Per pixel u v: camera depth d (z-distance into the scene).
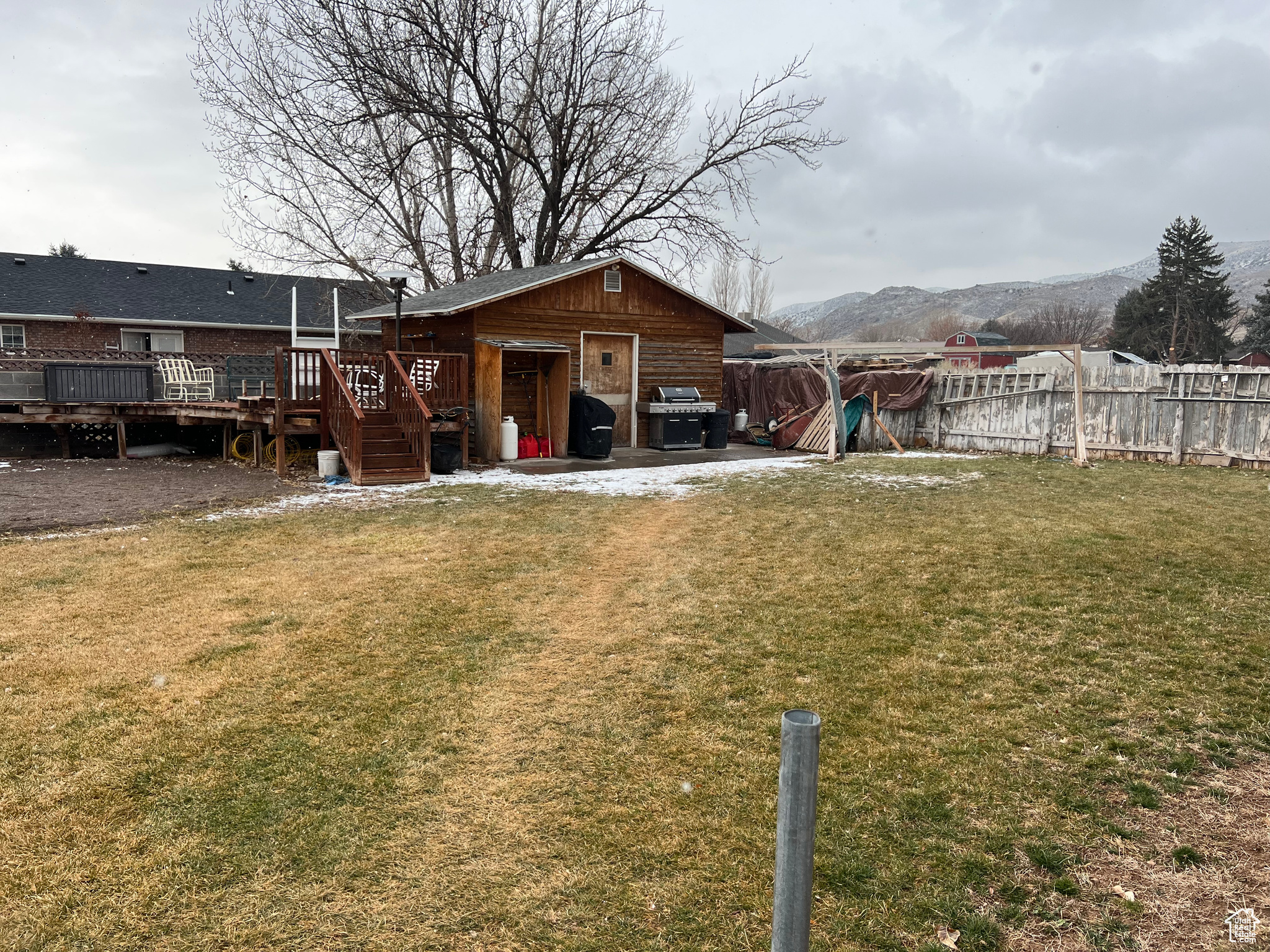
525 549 7.40
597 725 3.98
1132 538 7.18
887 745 3.71
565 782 3.48
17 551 7.20
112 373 13.98
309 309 25.58
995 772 3.46
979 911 2.66
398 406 11.99
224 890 2.80
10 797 3.31
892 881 2.81
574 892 2.80
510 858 2.98
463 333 14.34
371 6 19.97
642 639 5.11
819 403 17.02
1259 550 6.68
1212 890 2.72
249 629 5.29
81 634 5.16
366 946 2.55
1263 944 2.46
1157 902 2.67
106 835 3.08
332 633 5.23
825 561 6.77
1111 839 3.00
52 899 2.73
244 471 12.21
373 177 21.62
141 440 15.31
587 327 15.16
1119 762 3.51
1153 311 64.94
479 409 13.69
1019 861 2.90
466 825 3.18
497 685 4.45
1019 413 14.65
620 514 8.95
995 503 9.09
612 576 6.52
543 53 22.91
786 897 1.89
